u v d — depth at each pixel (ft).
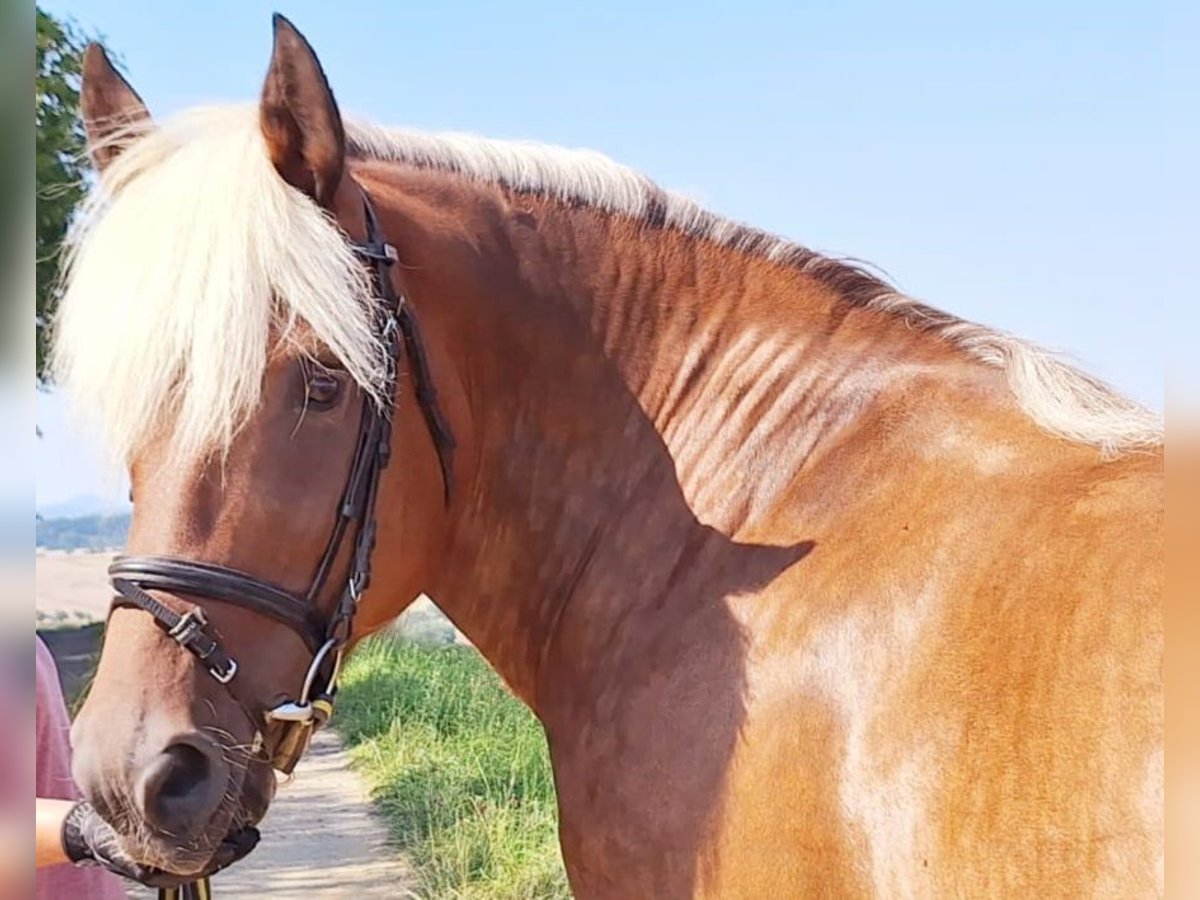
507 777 22.66
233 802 5.25
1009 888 4.39
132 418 5.11
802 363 6.25
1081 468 5.25
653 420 6.48
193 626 5.12
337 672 5.67
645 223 6.84
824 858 4.99
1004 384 5.82
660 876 5.61
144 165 5.64
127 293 5.16
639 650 6.04
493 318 6.49
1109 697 4.38
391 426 5.75
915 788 4.75
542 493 6.56
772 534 5.86
